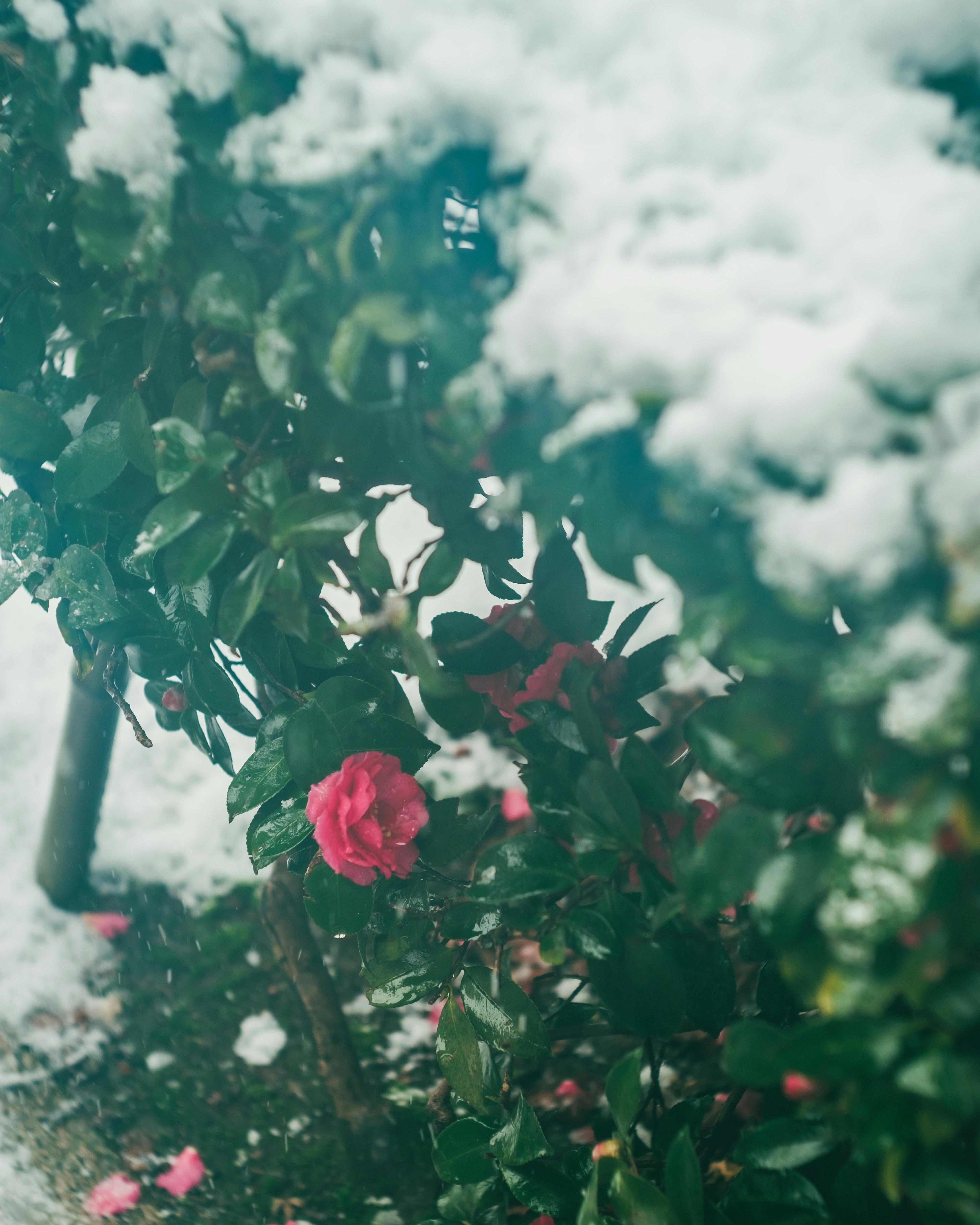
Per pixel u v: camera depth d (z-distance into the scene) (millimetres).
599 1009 1280
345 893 1019
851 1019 666
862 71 674
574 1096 1587
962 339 593
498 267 824
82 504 1122
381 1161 1571
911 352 592
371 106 750
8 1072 1770
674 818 991
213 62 828
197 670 1124
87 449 1059
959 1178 658
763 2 692
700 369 643
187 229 885
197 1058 1791
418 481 983
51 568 1113
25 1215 1488
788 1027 1087
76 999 1926
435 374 821
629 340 649
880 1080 659
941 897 610
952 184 628
